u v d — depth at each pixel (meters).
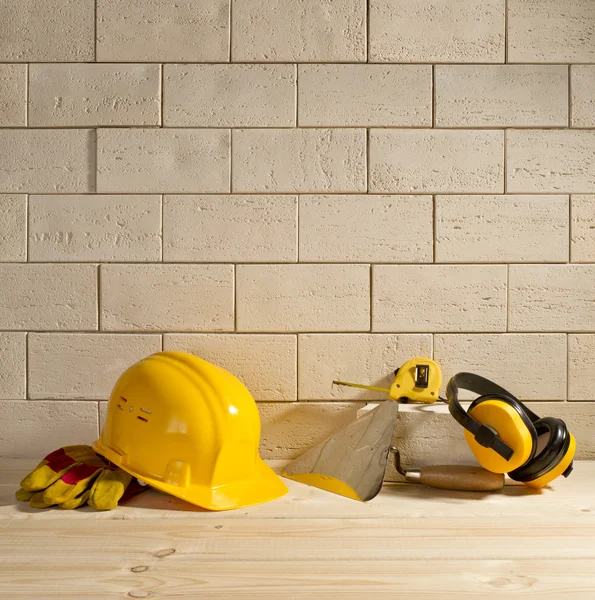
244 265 1.66
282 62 1.64
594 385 1.66
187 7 1.63
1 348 1.66
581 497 1.38
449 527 1.22
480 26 1.64
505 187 1.65
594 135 1.65
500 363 1.66
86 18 1.63
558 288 1.66
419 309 1.66
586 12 1.64
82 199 1.65
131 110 1.64
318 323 1.66
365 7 1.63
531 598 0.95
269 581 1.00
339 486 1.43
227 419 1.35
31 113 1.64
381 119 1.64
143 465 1.35
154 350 1.66
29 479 1.33
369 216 1.65
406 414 1.50
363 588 0.98
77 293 1.66
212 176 1.64
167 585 0.98
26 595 0.95
